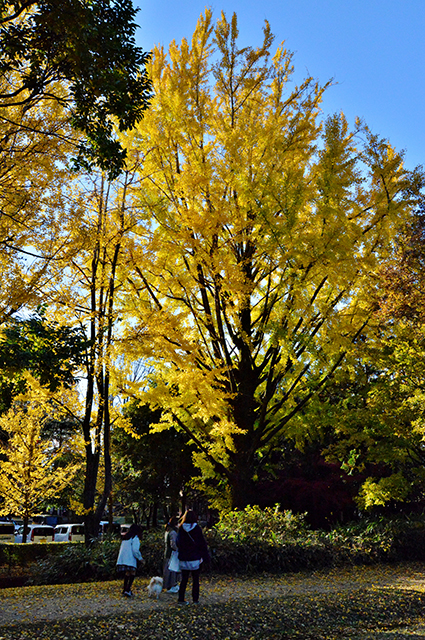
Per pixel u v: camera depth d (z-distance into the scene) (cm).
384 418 1273
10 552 1644
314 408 1401
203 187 1127
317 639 611
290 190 1031
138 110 713
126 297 1237
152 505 3130
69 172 916
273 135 1164
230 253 1232
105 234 1066
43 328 877
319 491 1697
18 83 869
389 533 1375
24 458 2056
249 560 1042
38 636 538
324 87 1298
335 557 1182
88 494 1131
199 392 1116
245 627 623
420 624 686
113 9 650
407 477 1684
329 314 1113
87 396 1145
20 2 605
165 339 1086
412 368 1188
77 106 696
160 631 579
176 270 1220
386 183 1162
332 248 1019
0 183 861
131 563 771
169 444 2570
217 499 1432
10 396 1028
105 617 622
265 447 1550
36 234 913
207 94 1253
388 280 1145
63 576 1059
